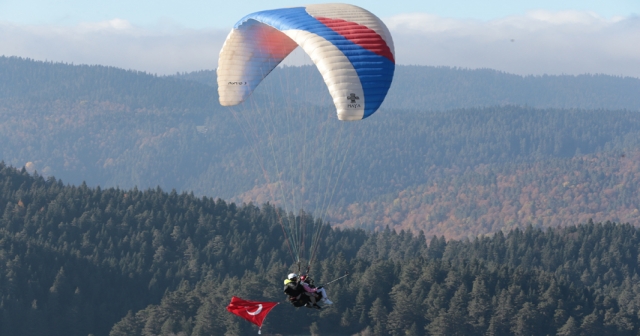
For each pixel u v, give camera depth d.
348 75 59.34
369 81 59.50
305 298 61.34
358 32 61.19
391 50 61.69
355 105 59.09
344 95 58.97
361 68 59.75
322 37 61.06
